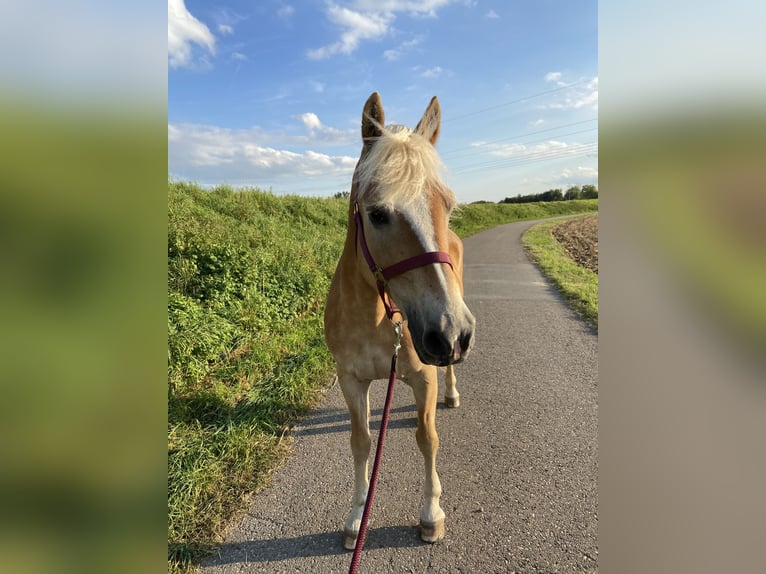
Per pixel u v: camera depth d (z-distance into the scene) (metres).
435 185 1.72
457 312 1.58
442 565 2.00
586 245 16.20
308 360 4.07
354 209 2.04
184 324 3.87
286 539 2.15
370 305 2.01
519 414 3.34
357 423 2.25
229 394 3.44
